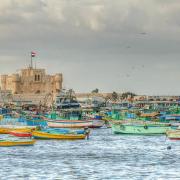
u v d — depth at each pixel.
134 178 114.88
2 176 116.56
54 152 159.88
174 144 187.88
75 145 181.25
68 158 146.62
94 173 120.88
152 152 163.00
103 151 165.12
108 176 117.06
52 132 195.25
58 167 129.50
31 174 119.12
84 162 138.62
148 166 131.88
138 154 157.25
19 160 141.12
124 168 128.25
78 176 116.94
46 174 119.19
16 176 116.69
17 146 171.38
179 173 121.31
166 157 149.88
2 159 142.62
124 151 165.12
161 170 125.38
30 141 174.25
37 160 141.50
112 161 141.00
